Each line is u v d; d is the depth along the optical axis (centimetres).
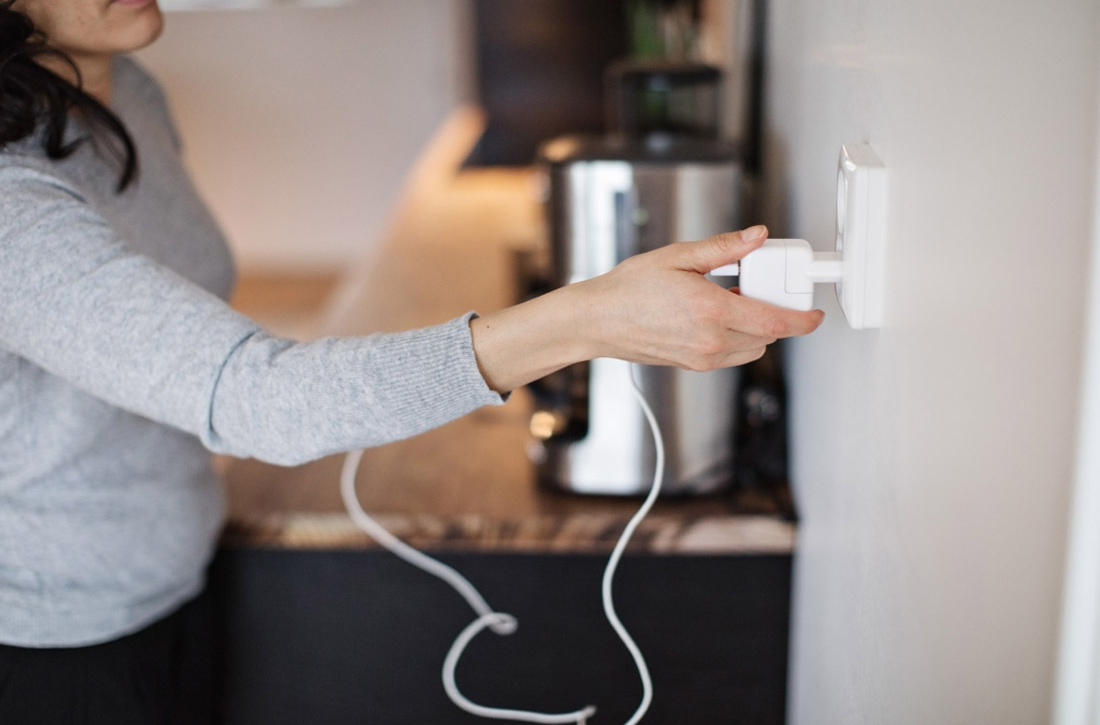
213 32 448
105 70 90
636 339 62
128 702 92
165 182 100
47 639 87
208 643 104
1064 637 42
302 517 107
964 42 48
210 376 67
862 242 63
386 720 113
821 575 88
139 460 92
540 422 108
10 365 80
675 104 123
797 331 61
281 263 482
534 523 104
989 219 46
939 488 53
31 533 86
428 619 109
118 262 69
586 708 110
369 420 65
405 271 189
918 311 56
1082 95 39
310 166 468
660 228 101
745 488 109
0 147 75
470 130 329
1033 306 42
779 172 113
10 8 78
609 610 85
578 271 104
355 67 453
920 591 57
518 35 367
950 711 53
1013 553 45
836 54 79
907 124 58
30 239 69
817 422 90
